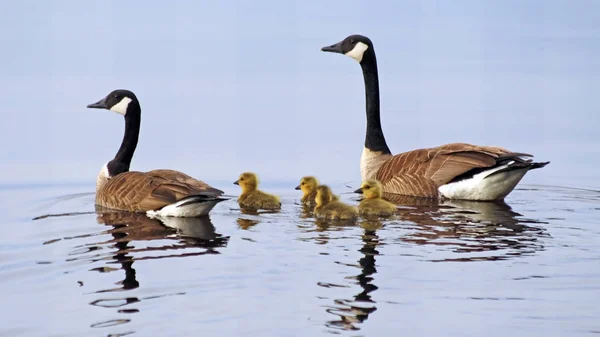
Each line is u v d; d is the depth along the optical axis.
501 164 19.17
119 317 12.30
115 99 20.73
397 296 13.01
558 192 21.03
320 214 17.91
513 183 19.52
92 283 13.64
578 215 18.23
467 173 19.55
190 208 17.94
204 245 15.65
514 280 13.65
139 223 17.42
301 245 15.58
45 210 19.12
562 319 12.14
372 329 11.88
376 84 22.80
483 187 19.45
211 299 12.96
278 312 12.45
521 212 18.50
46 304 12.81
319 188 18.20
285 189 21.77
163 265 14.46
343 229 16.80
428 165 20.05
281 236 16.27
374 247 15.45
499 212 18.50
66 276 13.98
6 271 14.29
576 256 14.87
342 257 14.85
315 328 11.91
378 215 18.00
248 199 19.22
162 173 18.69
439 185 19.80
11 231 17.02
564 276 13.81
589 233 16.52
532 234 16.42
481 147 19.91
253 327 11.95
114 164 20.58
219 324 12.08
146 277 13.88
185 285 13.49
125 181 18.75
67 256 15.06
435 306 12.62
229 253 15.10
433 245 15.56
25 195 21.03
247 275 13.95
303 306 12.66
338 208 17.73
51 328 11.95
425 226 17.03
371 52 22.95
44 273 14.16
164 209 18.02
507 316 12.26
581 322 12.04
